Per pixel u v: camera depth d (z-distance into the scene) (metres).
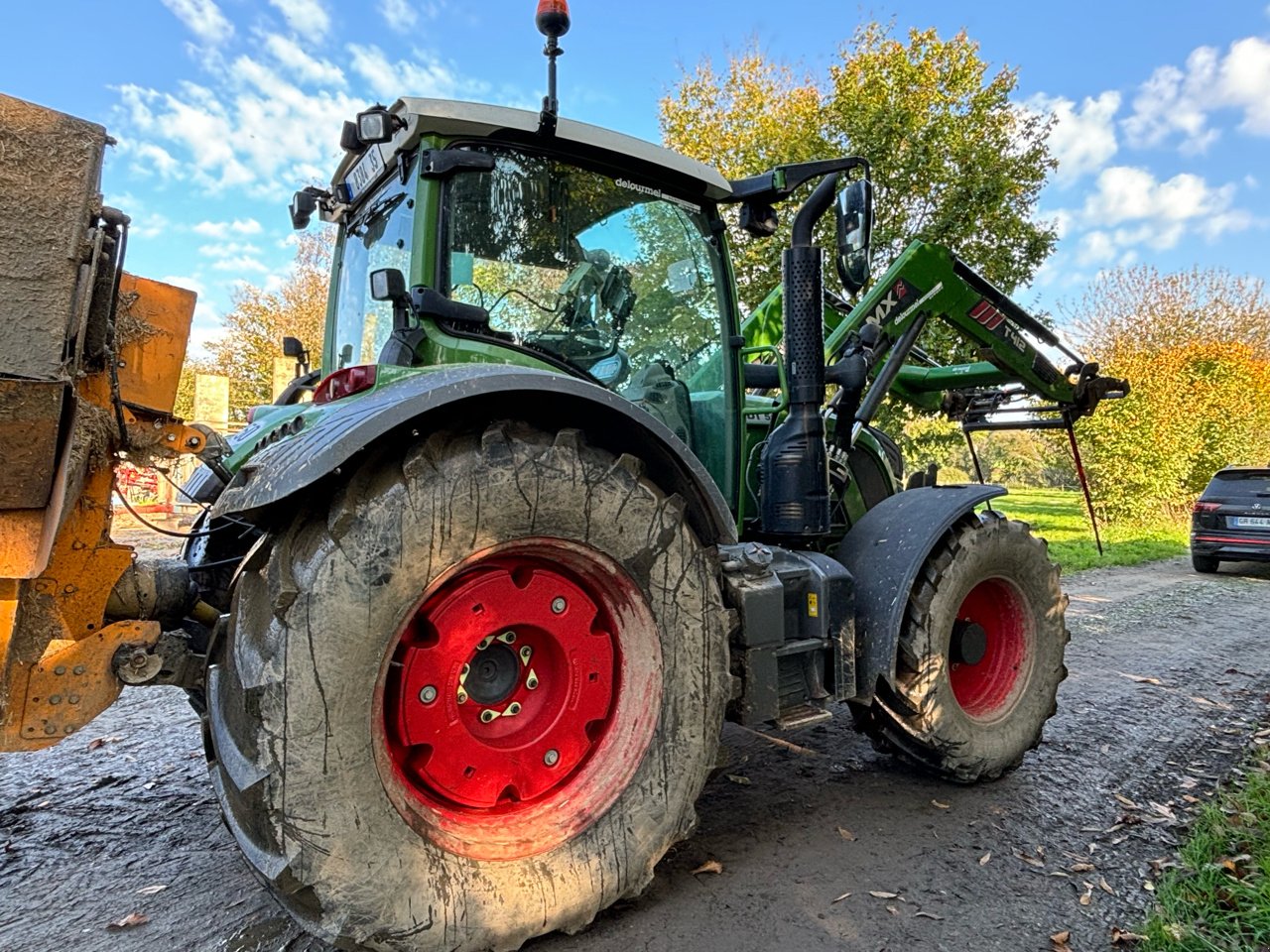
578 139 2.65
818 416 3.04
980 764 3.11
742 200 3.15
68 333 1.70
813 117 11.42
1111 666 5.18
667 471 2.36
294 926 2.13
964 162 10.80
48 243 1.64
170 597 2.30
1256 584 9.17
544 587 2.13
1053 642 3.43
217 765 1.82
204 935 2.09
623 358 2.87
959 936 2.17
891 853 2.63
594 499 2.09
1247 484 9.77
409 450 1.91
